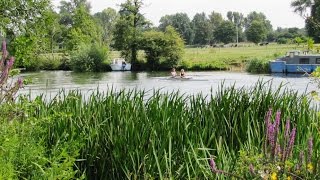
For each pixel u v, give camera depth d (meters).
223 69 62.38
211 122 5.94
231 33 181.50
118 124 6.00
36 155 4.20
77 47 75.25
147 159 5.41
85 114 6.21
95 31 92.75
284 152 3.78
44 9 10.60
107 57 67.94
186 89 34.59
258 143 5.33
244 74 51.94
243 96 6.71
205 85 37.75
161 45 65.69
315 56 51.06
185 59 70.19
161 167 5.32
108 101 6.55
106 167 5.77
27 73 59.19
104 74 57.78
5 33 9.84
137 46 66.81
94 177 5.84
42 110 5.97
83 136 5.69
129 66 65.88
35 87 34.62
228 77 46.59
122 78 49.19
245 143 5.72
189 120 6.32
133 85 39.62
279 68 52.16
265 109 6.48
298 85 33.78
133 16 69.75
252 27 174.50
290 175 3.82
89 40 86.44
